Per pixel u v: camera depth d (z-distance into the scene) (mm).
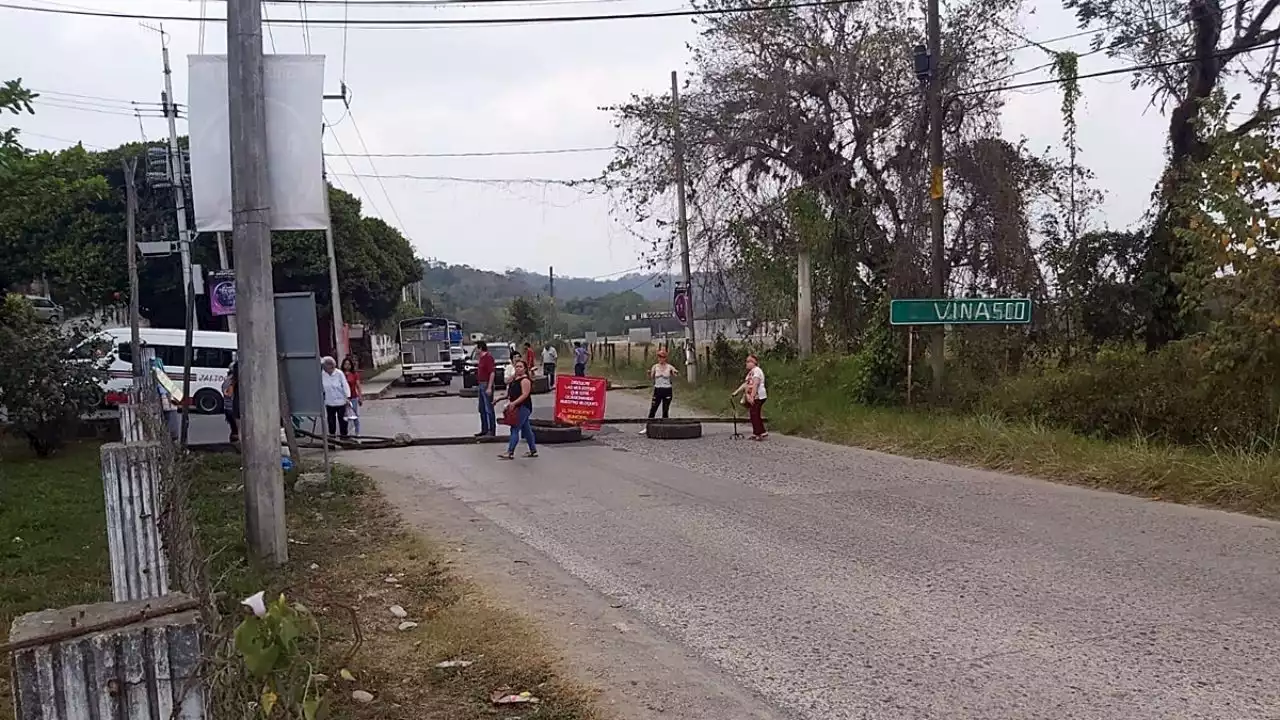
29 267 33656
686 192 27047
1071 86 20172
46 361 15141
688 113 26094
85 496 11305
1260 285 11852
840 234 24531
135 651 2367
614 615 6688
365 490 12008
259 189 7977
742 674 5512
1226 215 12070
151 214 33750
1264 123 13172
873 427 16453
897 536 9000
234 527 9109
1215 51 17922
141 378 15828
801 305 24531
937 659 5684
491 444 17203
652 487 12141
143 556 5723
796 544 8750
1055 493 11148
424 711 4965
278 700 2873
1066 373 16062
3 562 8062
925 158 21469
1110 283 19969
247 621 2734
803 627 6348
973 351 19188
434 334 42438
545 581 7613
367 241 49875
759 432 17234
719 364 29703
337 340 32188
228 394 15859
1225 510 9969
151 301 37719
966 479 12281
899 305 16531
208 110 8305
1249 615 6406
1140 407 13867
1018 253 20859
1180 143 18906
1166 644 5855
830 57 24312
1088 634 6066
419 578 7746
